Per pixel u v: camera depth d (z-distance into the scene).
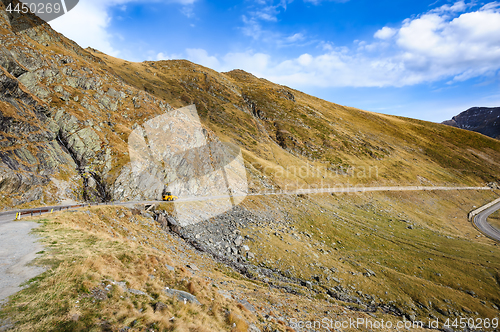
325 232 59.66
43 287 9.15
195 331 9.22
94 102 55.59
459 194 130.12
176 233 35.47
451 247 62.19
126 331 7.84
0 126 33.00
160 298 10.96
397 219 82.56
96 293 9.53
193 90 160.00
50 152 38.25
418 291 41.97
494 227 91.25
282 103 184.50
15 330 6.68
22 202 29.19
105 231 22.81
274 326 14.66
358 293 38.78
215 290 16.14
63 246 13.98
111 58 188.25
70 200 34.91
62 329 7.18
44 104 44.19
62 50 66.94
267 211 59.72
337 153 137.12
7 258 11.54
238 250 40.44
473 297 42.75
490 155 198.88
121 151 45.62
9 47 47.88
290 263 41.50
